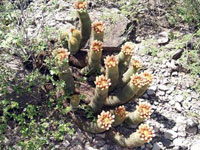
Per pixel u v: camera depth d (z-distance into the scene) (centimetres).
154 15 158
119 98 112
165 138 115
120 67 116
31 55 123
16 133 110
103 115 104
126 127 117
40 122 109
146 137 101
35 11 153
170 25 157
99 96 108
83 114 114
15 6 124
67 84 113
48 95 119
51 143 106
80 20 123
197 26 156
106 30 144
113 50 140
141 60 140
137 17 156
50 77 109
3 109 104
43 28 138
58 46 128
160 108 124
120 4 165
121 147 112
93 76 124
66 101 116
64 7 157
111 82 113
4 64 124
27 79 111
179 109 124
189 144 114
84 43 129
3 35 107
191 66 137
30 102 118
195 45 144
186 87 131
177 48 143
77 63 126
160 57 141
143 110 107
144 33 151
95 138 114
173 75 135
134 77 107
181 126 118
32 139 102
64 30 144
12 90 118
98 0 164
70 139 112
